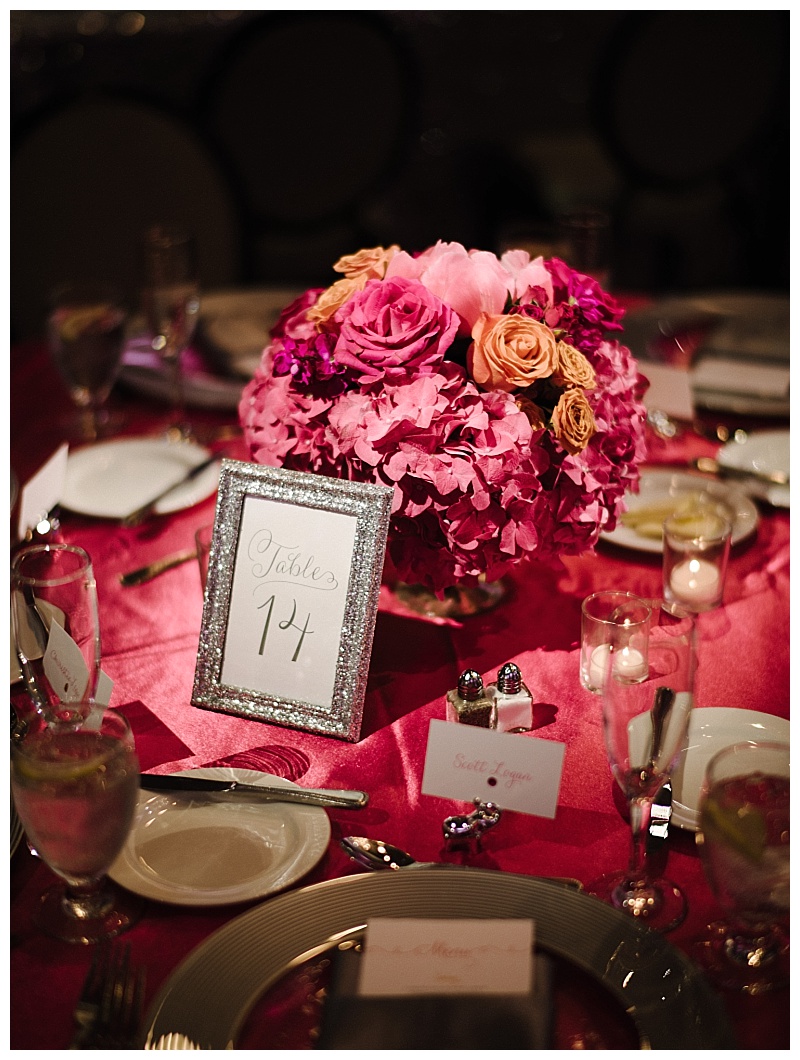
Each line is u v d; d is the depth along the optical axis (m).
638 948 0.81
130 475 1.62
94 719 0.91
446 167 3.83
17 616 1.04
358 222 3.31
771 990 0.82
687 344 1.82
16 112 3.55
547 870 0.95
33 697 1.08
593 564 1.41
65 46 3.51
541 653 1.24
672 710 0.88
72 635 1.05
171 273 1.70
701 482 1.56
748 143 3.31
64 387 1.94
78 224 2.78
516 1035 0.75
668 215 3.60
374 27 3.06
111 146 2.76
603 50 3.26
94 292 1.76
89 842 0.84
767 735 1.07
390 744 1.10
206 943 0.82
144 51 3.56
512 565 1.14
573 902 0.85
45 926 0.89
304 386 1.13
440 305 1.07
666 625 0.99
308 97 3.08
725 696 1.16
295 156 3.12
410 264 1.15
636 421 1.21
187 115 2.82
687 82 3.24
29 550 1.08
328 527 1.10
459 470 1.04
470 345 1.10
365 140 3.14
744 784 0.82
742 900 0.82
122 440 1.72
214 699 1.14
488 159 3.65
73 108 2.74
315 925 0.84
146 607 1.34
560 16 3.69
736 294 2.15
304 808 1.00
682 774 1.03
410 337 1.06
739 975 0.83
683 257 3.65
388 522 1.08
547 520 1.13
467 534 1.08
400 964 0.78
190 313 1.74
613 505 1.19
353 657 1.09
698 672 1.20
